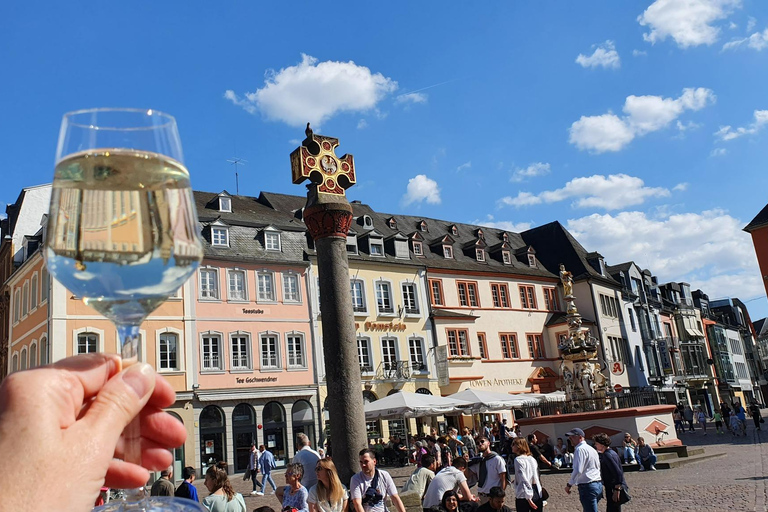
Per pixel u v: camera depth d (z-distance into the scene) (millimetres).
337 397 9648
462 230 55844
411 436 34844
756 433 38688
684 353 69625
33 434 1062
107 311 1257
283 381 36562
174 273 1302
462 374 44219
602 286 55969
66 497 1054
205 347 34812
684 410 49781
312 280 39438
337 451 9531
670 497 15258
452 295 46469
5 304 40250
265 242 38469
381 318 41812
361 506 7551
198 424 33438
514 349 48406
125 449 1280
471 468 11430
